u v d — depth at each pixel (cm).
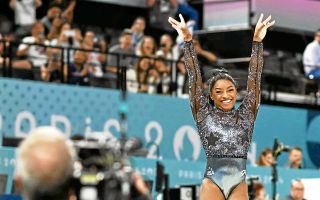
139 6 4744
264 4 4584
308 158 4297
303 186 3256
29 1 4325
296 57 4722
